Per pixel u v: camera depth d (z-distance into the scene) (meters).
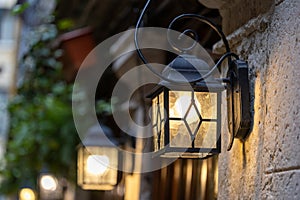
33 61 5.24
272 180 1.44
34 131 5.01
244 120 1.56
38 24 6.52
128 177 4.18
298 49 1.35
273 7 1.50
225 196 1.77
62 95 5.07
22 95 5.29
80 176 3.73
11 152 5.21
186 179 3.12
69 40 4.39
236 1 1.72
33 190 5.48
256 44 1.60
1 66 13.86
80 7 4.65
